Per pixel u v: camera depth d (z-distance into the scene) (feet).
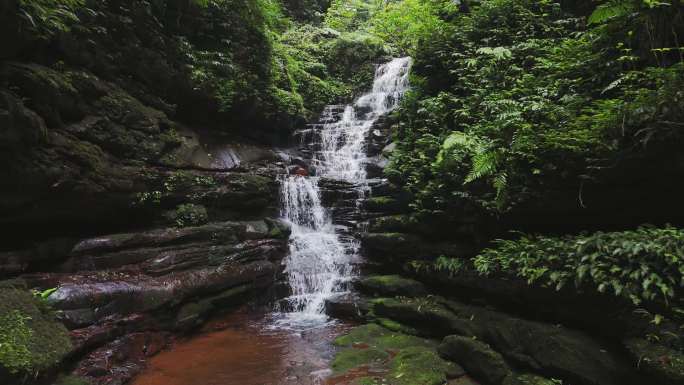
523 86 22.68
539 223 18.71
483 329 17.58
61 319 15.78
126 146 22.39
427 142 25.77
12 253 17.54
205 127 31.96
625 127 14.46
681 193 14.30
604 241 14.35
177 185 25.09
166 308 20.03
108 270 20.12
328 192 32.73
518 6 27.30
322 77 47.70
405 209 27.61
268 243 27.84
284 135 39.52
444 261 21.44
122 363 16.98
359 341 20.16
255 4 33.96
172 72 26.32
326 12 64.23
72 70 19.43
